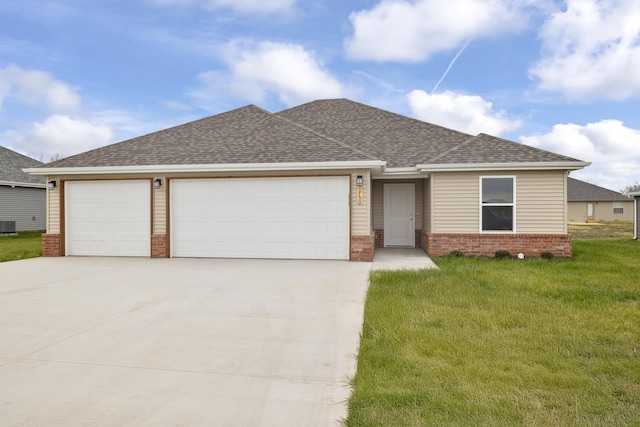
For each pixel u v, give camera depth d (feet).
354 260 36.88
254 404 10.99
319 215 37.83
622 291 23.41
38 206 79.71
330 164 36.47
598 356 14.08
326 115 59.82
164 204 39.55
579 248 48.62
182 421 10.09
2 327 17.71
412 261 36.60
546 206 38.52
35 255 42.68
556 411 10.23
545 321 17.90
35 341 15.94
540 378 12.13
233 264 35.01
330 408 10.76
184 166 38.24
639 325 17.33
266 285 26.13
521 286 24.86
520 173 38.83
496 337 15.87
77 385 12.14
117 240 40.60
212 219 39.34
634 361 13.52
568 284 25.63
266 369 13.34
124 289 25.14
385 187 49.29
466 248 39.45
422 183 48.39
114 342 15.85
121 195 40.47
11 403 11.03
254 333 16.92
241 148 41.09
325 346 15.40
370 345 15.11
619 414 10.11
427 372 12.64
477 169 38.68
